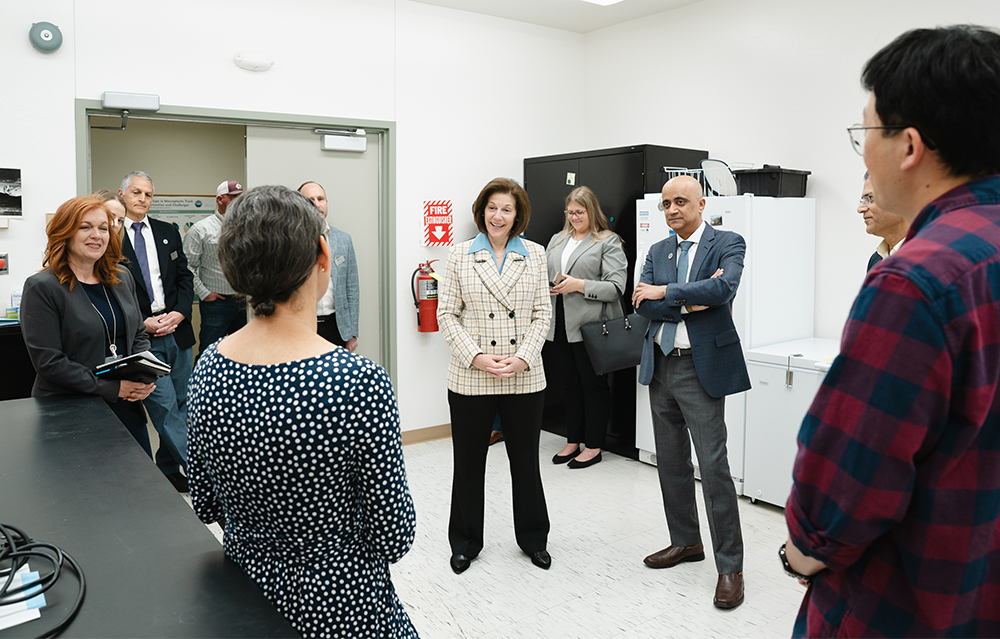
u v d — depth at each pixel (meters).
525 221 2.81
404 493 1.06
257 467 0.99
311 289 1.04
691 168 4.27
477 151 4.75
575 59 5.16
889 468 0.79
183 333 3.75
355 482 1.04
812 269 3.77
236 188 3.95
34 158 3.38
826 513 0.85
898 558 0.86
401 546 1.07
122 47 3.56
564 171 4.54
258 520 1.04
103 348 2.41
